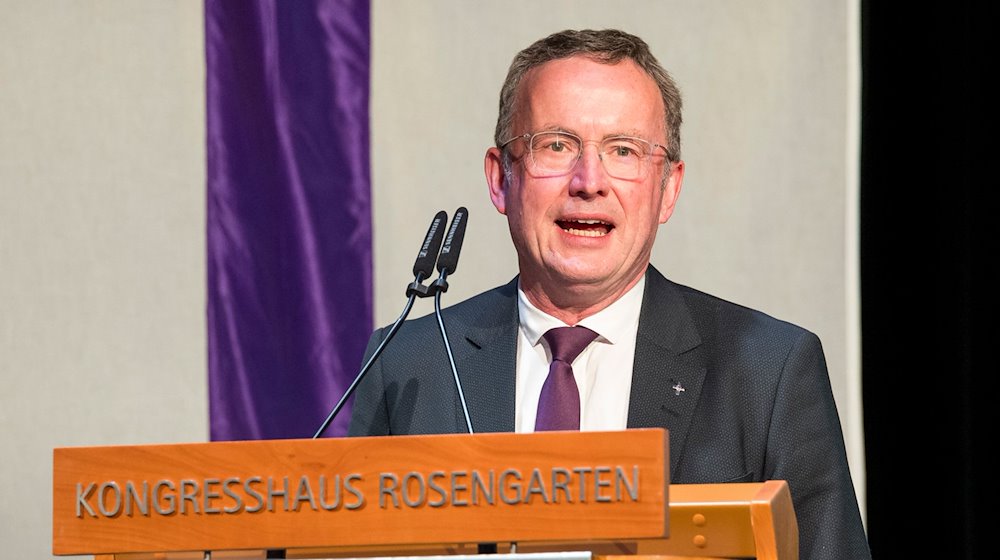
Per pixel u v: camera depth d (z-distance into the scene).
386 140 8.67
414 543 3.39
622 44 5.52
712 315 5.60
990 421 7.63
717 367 5.38
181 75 8.81
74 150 8.81
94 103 8.83
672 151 5.64
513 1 8.70
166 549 3.47
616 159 5.36
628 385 5.45
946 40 7.84
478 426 5.49
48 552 8.66
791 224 8.37
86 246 8.78
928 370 7.78
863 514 7.98
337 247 7.94
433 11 8.73
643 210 5.39
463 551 3.51
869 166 7.97
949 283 7.76
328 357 7.88
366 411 5.86
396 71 8.71
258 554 3.57
